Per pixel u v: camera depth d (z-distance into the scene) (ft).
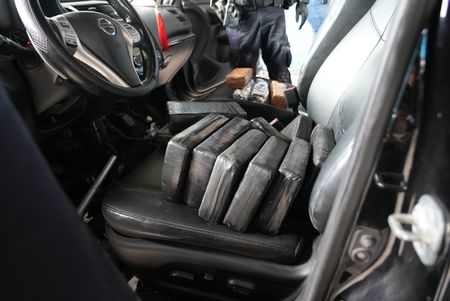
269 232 2.37
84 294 1.06
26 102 2.77
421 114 1.11
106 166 3.64
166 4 5.81
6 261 0.94
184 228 2.40
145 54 3.32
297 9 6.74
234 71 6.19
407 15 1.01
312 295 1.54
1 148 0.92
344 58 3.19
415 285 1.29
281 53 7.28
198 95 6.15
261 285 2.43
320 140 2.69
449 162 1.11
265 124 3.11
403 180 1.20
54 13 2.99
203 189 2.44
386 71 1.07
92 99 3.10
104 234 3.51
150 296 2.97
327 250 1.41
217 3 6.47
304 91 4.12
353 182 1.23
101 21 2.88
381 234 1.31
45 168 1.02
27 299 0.99
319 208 2.01
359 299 1.49
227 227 2.40
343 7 3.31
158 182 2.85
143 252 2.58
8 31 2.80
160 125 4.94
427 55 1.04
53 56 2.40
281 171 2.24
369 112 1.14
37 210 0.98
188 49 5.16
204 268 2.51
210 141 2.49
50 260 1.00
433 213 1.12
